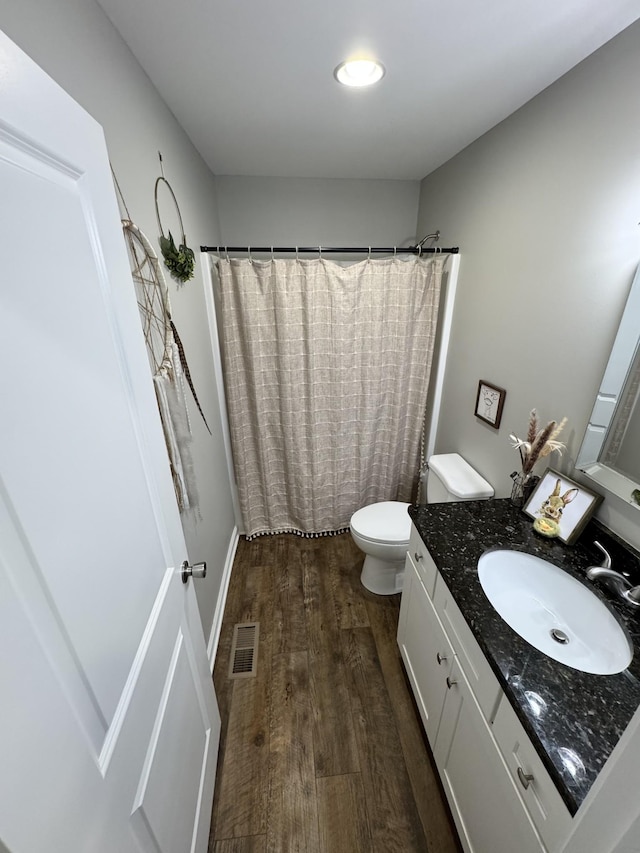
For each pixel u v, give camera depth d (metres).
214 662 1.65
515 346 1.49
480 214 1.66
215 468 1.96
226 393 2.16
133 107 1.06
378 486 2.51
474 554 1.16
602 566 1.05
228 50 1.03
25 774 0.36
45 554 0.43
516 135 1.38
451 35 0.96
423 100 1.30
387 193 2.27
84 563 0.51
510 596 1.10
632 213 0.98
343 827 1.15
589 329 1.13
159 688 0.76
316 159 1.87
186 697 0.94
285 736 1.38
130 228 0.99
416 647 1.40
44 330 0.46
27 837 0.36
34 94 0.45
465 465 1.89
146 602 0.72
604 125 1.02
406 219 2.35
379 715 1.44
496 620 0.92
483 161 1.60
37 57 0.66
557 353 1.27
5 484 0.37
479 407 1.77
